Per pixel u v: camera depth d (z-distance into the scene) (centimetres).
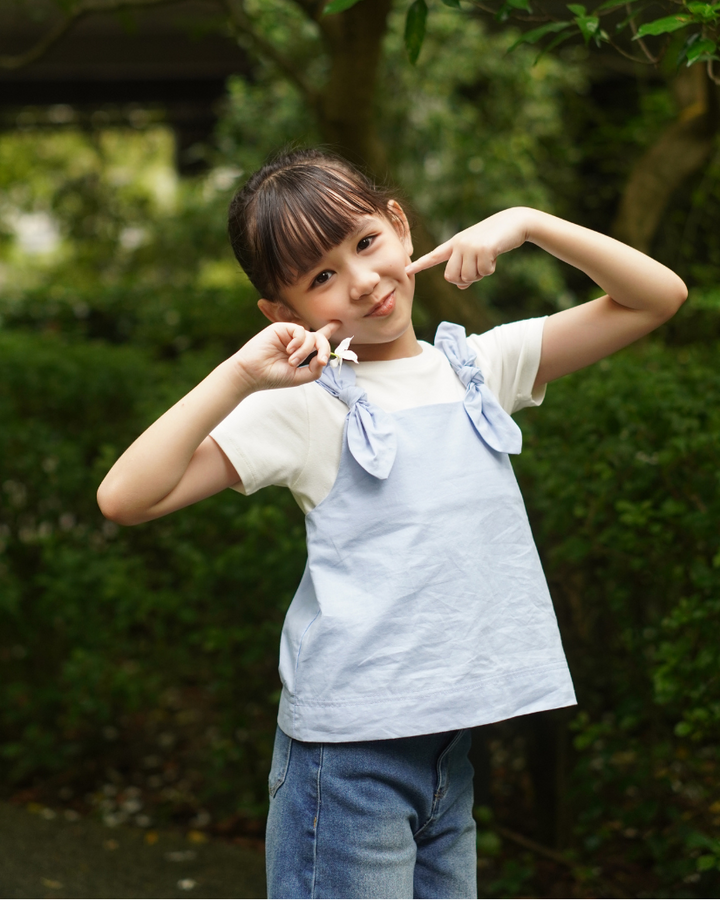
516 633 132
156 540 332
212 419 125
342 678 126
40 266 1171
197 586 281
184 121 921
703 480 212
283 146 156
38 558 351
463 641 127
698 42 154
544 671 132
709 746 250
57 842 265
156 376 419
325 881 129
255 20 380
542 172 647
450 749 134
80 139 1131
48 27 715
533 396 151
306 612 135
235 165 652
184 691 394
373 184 145
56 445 359
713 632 204
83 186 1058
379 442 130
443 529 129
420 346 147
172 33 732
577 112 629
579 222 655
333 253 130
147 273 957
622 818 227
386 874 129
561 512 224
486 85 630
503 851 259
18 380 382
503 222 135
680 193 459
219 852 264
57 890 233
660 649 208
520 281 631
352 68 294
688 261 449
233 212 142
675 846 227
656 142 368
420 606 127
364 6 282
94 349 432
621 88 646
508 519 135
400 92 582
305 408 133
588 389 235
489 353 146
